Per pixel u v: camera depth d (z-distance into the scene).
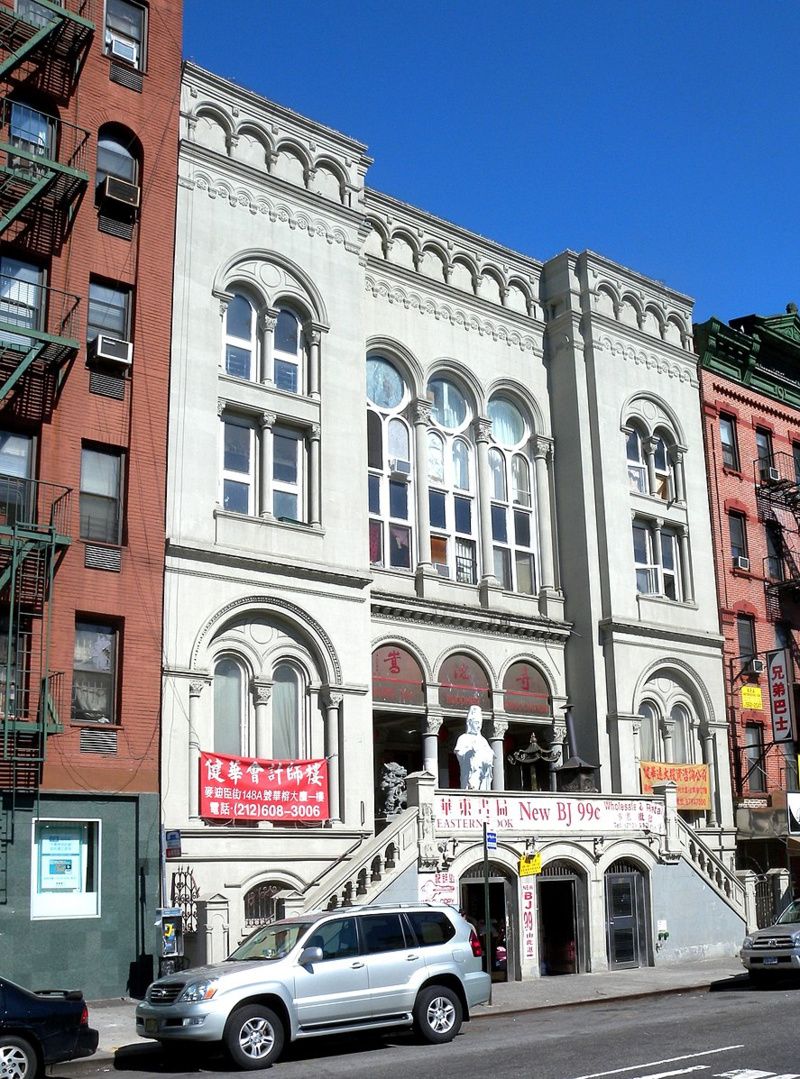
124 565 25.30
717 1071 13.87
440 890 25.44
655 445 38.38
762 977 24.95
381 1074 14.52
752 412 42.75
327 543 28.98
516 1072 14.19
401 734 33.62
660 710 35.84
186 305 27.77
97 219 26.77
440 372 34.88
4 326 23.67
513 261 37.47
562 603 35.56
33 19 26.64
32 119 26.28
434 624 32.34
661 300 40.09
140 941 23.69
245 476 28.44
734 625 39.25
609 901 29.16
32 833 22.86
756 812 36.91
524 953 26.83
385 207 34.50
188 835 24.88
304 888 25.25
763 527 41.94
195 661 25.92
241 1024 15.84
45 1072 15.99
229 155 29.58
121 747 24.39
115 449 26.03
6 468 24.44
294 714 27.91
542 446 36.56
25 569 23.67
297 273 30.25
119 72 27.95
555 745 34.34
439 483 33.97
